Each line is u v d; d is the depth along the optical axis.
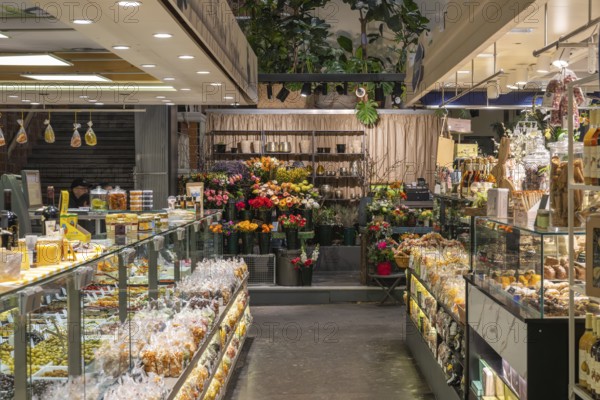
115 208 6.83
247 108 14.38
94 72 6.60
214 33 5.12
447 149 7.21
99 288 3.19
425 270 6.52
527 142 5.55
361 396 5.99
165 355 3.85
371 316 9.34
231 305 6.25
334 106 14.18
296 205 10.66
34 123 13.54
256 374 6.65
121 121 13.93
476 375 4.74
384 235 10.38
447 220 7.08
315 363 7.04
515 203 4.14
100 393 3.20
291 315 9.45
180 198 6.40
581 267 3.45
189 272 5.78
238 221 10.95
